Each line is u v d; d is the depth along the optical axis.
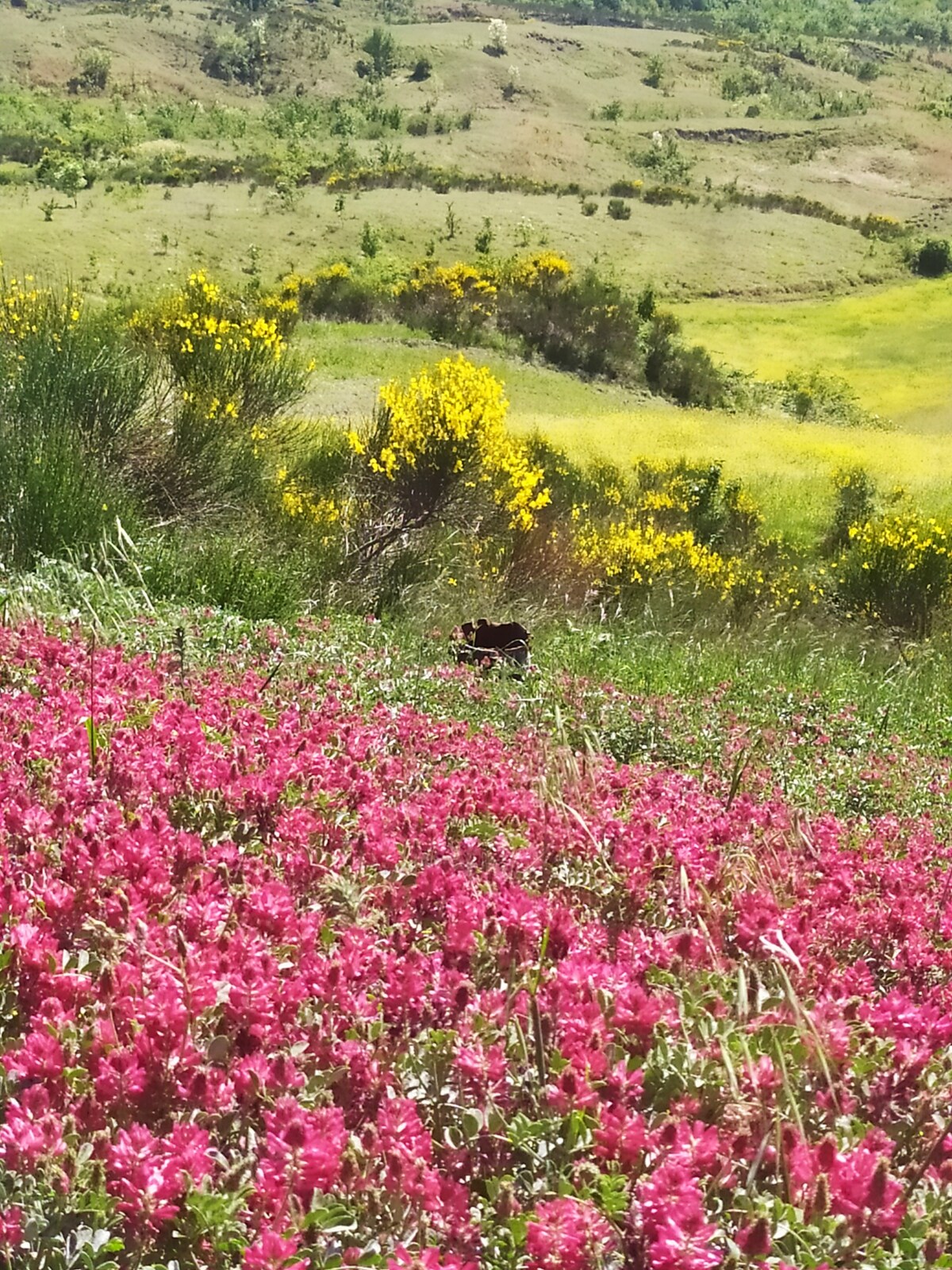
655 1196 1.64
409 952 2.19
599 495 19.47
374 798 3.35
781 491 25.03
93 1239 1.55
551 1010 2.12
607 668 7.68
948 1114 2.14
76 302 10.45
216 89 166.62
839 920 2.90
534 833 3.15
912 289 79.50
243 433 10.41
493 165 115.88
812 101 177.75
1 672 4.08
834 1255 1.71
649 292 50.44
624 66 187.62
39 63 157.38
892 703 8.12
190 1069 1.80
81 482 7.77
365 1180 1.67
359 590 9.16
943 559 14.72
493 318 46.09
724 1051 1.93
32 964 2.01
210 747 3.39
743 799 4.18
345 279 47.12
